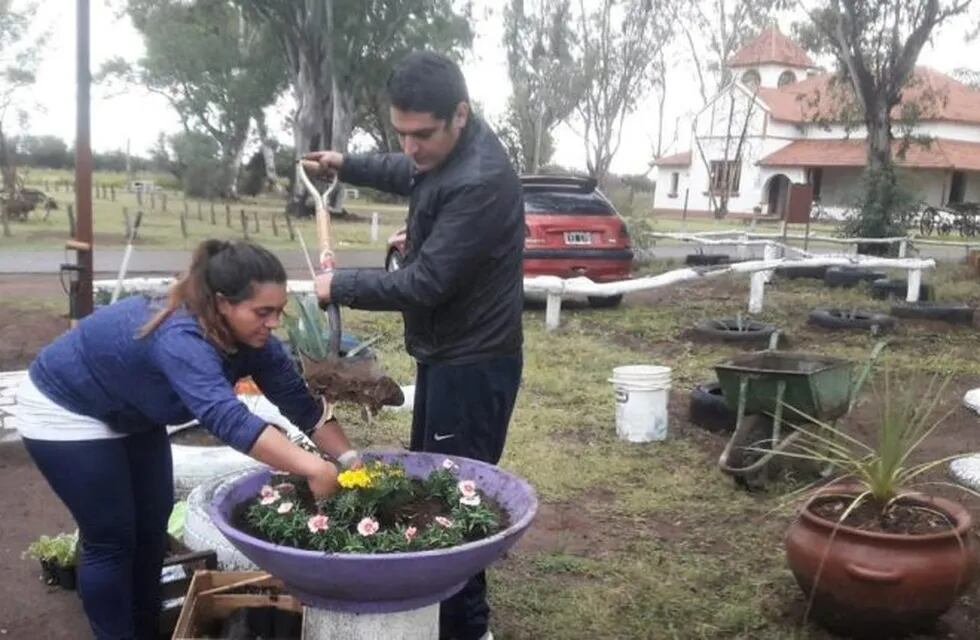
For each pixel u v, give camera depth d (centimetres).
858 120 2261
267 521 262
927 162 3922
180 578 359
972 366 889
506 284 317
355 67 3108
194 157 4150
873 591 339
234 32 3769
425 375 332
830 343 988
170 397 283
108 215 2812
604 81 3981
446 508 281
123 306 291
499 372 322
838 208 4047
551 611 381
